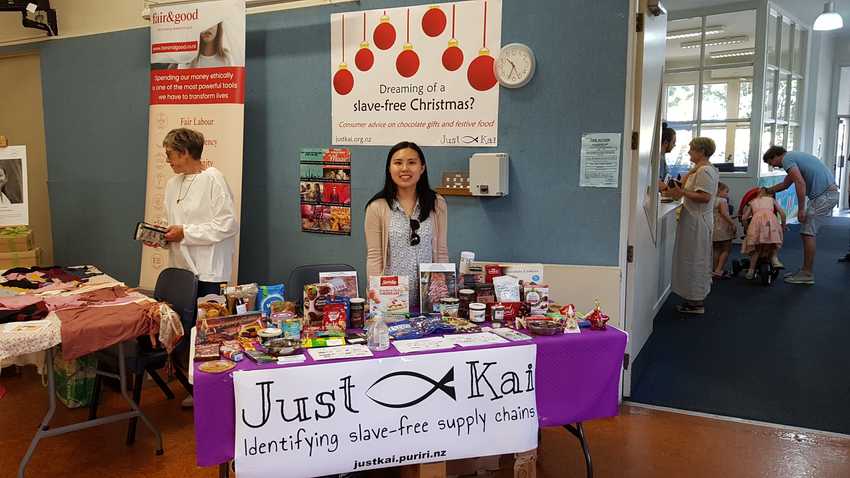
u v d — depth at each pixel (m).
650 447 2.83
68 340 2.34
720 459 2.70
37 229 5.23
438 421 2.04
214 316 2.21
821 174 5.95
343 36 3.73
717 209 6.42
